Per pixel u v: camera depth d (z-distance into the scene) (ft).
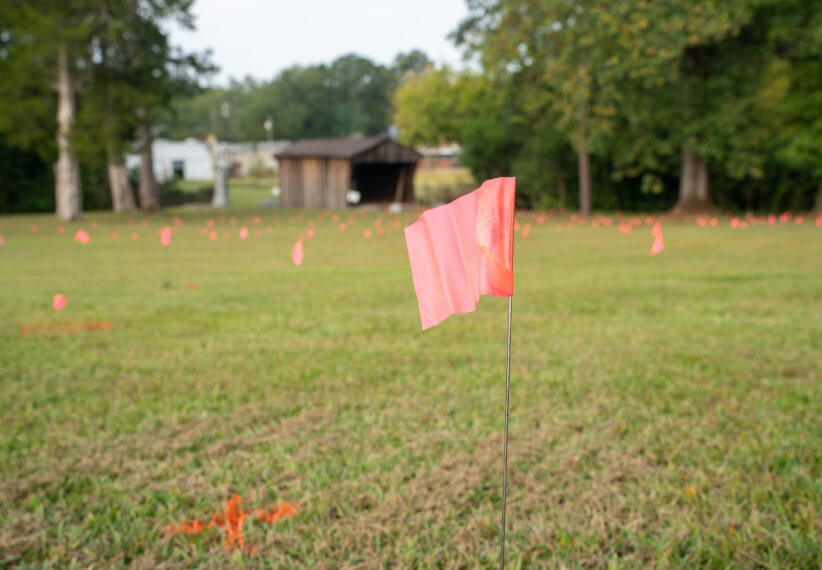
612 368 18.17
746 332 22.48
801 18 85.46
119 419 14.40
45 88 88.43
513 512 10.23
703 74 94.48
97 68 90.74
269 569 8.78
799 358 19.04
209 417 14.47
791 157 91.76
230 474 11.37
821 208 96.89
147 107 93.66
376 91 391.86
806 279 34.27
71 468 11.89
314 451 12.58
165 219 98.68
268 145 310.24
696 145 92.32
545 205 119.65
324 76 365.81
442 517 9.94
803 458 11.94
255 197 177.68
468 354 19.88
